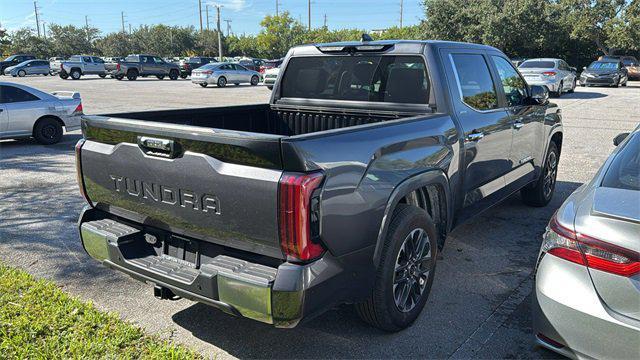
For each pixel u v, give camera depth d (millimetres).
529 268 4367
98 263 4523
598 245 2404
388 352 3139
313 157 2504
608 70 26297
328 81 4688
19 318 3438
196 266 2957
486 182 4477
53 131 11008
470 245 4895
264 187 2496
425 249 3467
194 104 18094
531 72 20156
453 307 3686
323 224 2545
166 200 2930
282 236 2498
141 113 3770
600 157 9008
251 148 2510
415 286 3428
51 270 4367
